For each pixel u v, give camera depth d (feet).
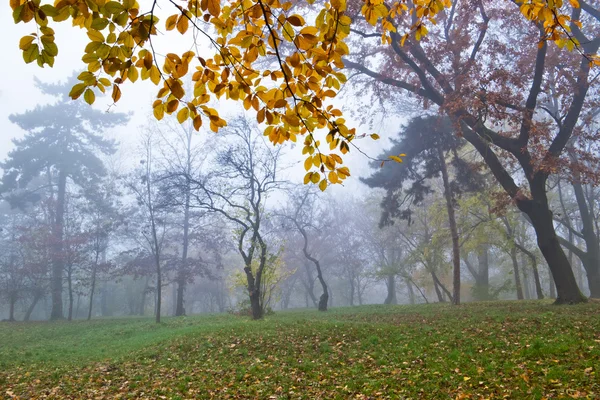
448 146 89.04
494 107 56.24
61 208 143.84
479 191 92.99
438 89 76.95
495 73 57.06
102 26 9.12
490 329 39.58
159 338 54.19
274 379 28.48
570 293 59.47
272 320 63.41
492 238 106.22
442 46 65.10
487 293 117.50
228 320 77.61
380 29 62.75
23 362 45.44
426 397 21.42
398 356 31.76
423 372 26.13
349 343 39.27
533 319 42.93
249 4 10.99
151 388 28.71
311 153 12.32
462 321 47.73
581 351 26.50
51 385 31.99
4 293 126.72
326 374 28.71
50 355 51.62
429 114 94.53
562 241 102.78
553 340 30.96
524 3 14.08
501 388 21.30
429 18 15.58
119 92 10.52
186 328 63.87
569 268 60.64
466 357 28.89
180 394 26.50
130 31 9.53
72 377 34.60
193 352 41.78
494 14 66.95
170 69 10.60
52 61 9.57
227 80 11.66
